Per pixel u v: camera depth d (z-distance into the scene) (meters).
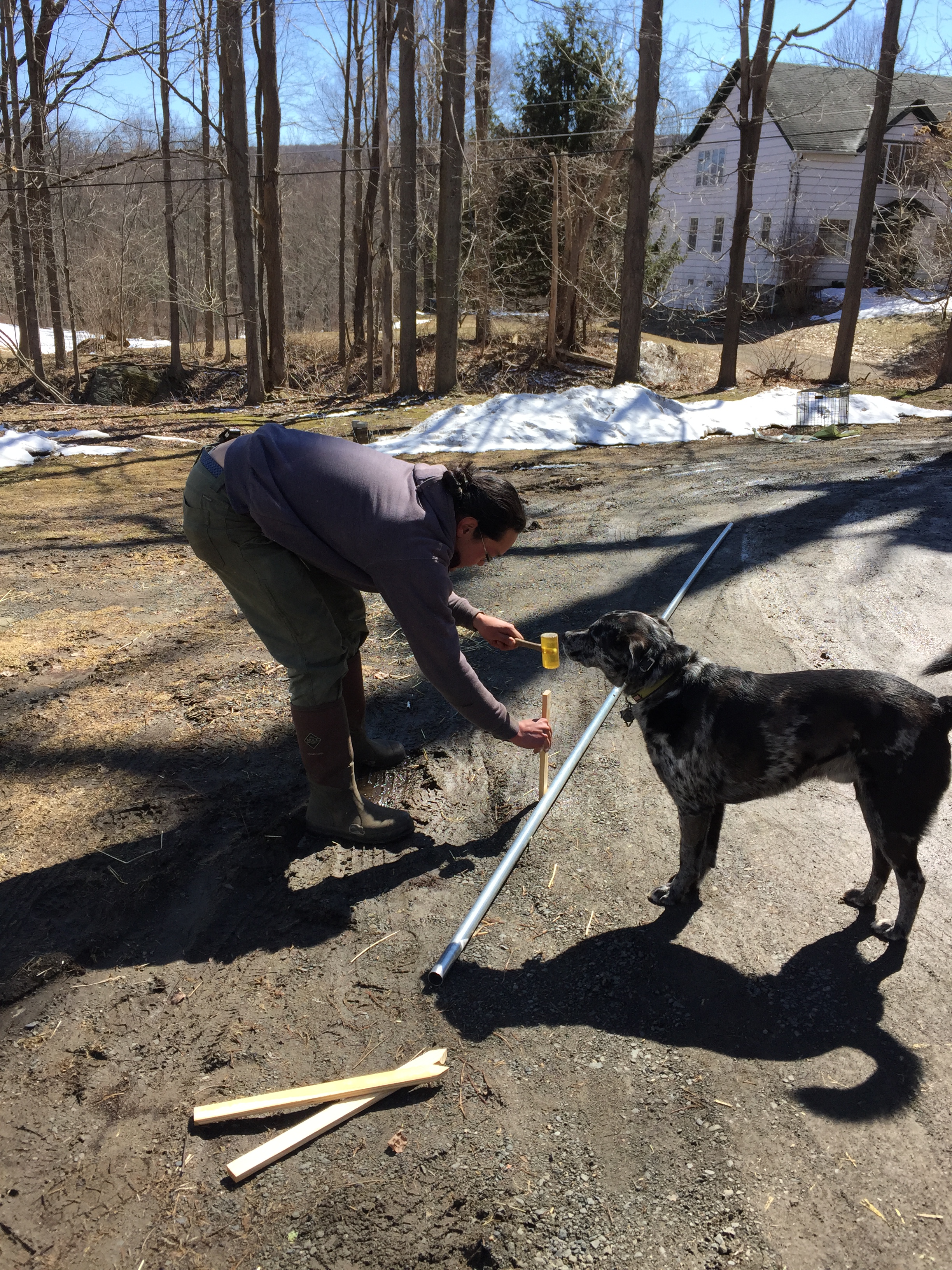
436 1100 2.39
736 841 3.60
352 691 3.83
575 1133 2.28
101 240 29.08
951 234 21.94
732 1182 2.14
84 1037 2.59
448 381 17.70
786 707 2.93
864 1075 2.45
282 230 26.88
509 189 22.12
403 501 2.86
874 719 2.84
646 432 13.77
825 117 26.84
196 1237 2.02
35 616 6.13
